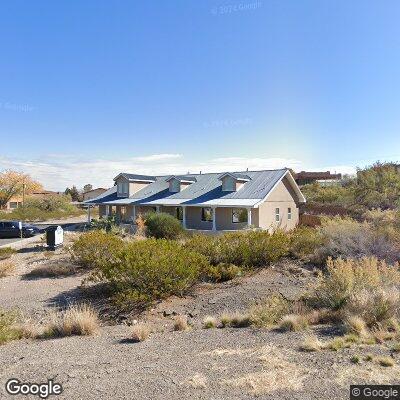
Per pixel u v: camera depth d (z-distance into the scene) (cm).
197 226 3061
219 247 1456
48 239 2141
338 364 511
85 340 739
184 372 507
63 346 685
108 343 704
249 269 1384
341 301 813
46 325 870
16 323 902
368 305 742
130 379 489
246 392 438
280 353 569
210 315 962
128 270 1112
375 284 830
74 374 512
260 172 3109
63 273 1539
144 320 966
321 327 729
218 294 1143
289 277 1281
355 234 1463
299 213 3366
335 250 1445
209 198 2942
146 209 3453
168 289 1118
